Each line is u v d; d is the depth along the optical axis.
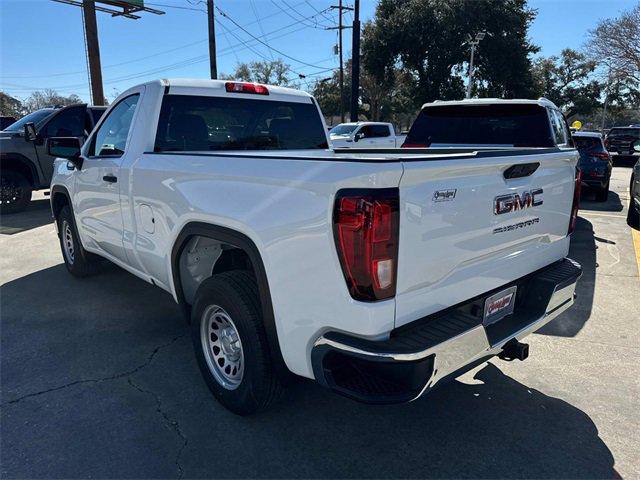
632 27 35.50
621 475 2.58
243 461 2.67
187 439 2.84
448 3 33.00
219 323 3.09
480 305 2.72
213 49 23.08
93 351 3.92
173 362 3.75
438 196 2.27
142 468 2.61
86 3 17.42
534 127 6.61
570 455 2.74
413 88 37.19
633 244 7.57
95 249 4.89
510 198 2.71
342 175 2.14
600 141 11.60
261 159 2.58
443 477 2.57
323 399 3.26
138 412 3.10
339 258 2.16
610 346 4.05
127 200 3.81
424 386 2.19
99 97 18.08
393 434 2.91
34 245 7.45
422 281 2.29
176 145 3.88
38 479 2.52
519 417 3.08
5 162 9.90
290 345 2.47
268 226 2.45
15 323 4.46
